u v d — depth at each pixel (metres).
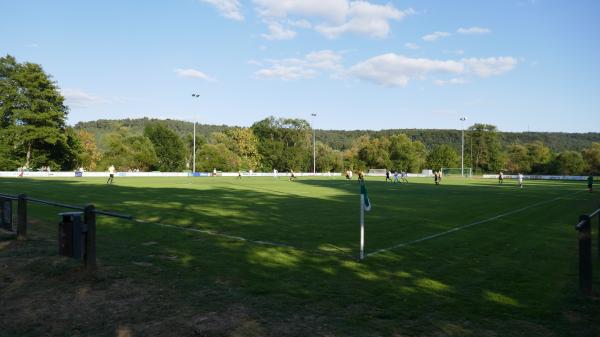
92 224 7.68
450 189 40.56
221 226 14.03
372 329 5.51
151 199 23.69
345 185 45.59
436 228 14.53
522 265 9.23
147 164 90.50
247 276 7.93
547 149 120.19
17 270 7.95
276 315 5.95
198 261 9.00
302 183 50.09
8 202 10.84
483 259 9.79
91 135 95.06
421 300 6.73
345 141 183.12
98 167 84.25
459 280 7.96
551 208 22.30
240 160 104.75
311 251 10.32
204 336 5.22
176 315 5.91
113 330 5.40
